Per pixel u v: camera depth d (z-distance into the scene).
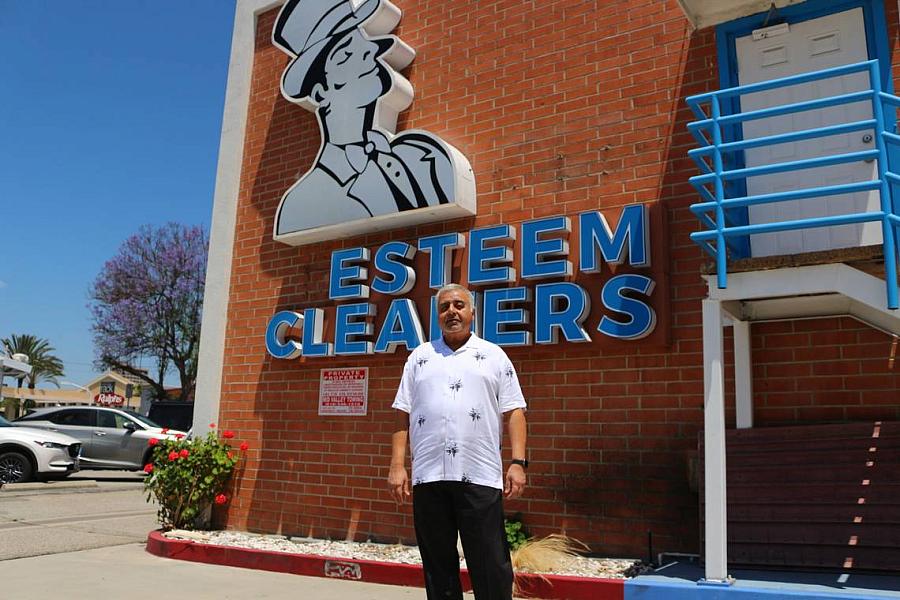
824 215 5.37
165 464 8.27
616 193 6.56
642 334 6.05
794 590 4.46
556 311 6.52
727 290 4.92
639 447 6.09
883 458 5.07
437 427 3.72
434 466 3.68
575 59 7.03
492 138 7.38
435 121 7.81
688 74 6.39
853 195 5.31
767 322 5.80
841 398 5.45
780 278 4.77
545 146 7.03
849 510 5.05
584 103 6.89
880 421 5.23
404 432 4.00
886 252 4.36
